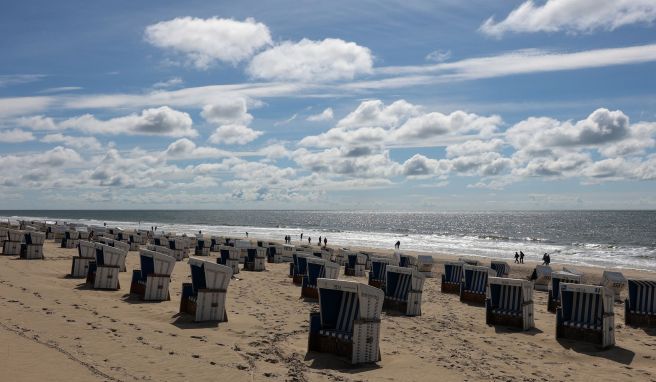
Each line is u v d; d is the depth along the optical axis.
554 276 17.47
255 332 11.77
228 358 9.35
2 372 7.25
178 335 10.91
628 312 15.55
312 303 16.47
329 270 17.39
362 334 9.67
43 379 7.16
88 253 19.84
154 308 14.04
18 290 15.02
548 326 14.63
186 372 8.27
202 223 152.50
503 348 11.76
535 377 9.56
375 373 9.07
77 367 7.88
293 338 11.45
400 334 12.67
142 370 8.13
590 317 12.77
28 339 9.27
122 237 38.78
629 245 72.94
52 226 42.38
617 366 10.76
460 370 9.59
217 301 12.67
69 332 10.22
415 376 9.02
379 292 9.94
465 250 61.56
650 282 15.27
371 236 93.94
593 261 49.81
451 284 21.16
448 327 13.91
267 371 8.73
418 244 72.50
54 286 17.00
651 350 12.27
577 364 10.77
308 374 8.74
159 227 116.50
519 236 97.38
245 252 32.03
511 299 14.41
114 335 10.33
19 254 28.22
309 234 97.31
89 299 14.78
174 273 23.48
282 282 22.09
